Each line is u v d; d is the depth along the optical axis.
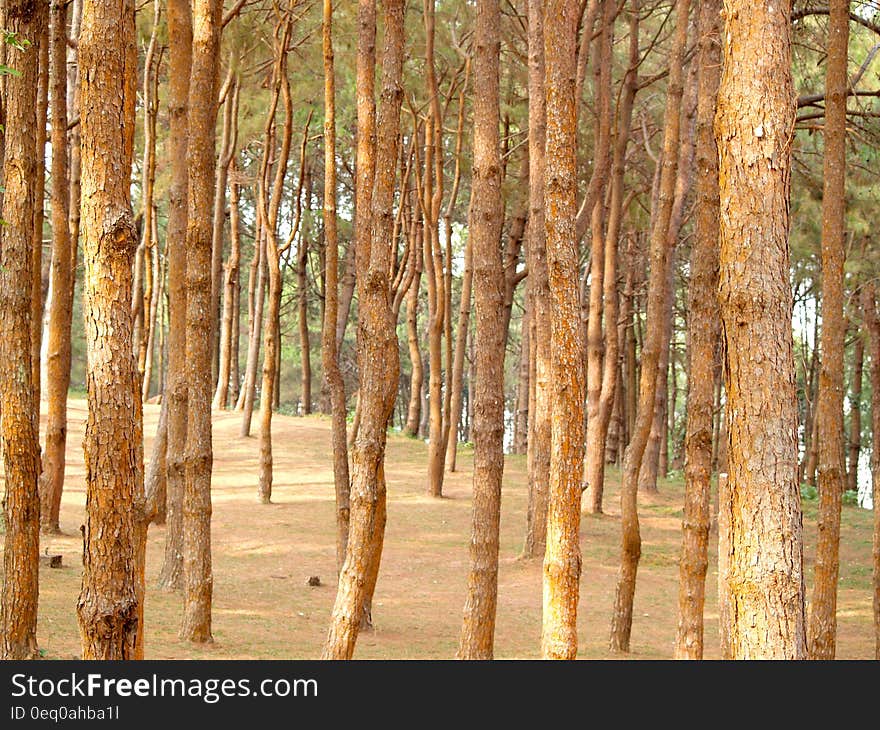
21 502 7.45
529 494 16.75
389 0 8.30
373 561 11.52
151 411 29.94
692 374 9.20
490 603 9.11
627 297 30.08
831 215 9.65
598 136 16.67
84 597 5.14
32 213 7.34
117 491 5.14
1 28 8.10
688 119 17.02
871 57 15.24
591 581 15.66
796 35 14.93
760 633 4.17
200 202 10.20
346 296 32.19
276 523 18.14
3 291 7.25
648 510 21.28
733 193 4.32
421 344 48.16
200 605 9.93
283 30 19.64
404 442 28.19
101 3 5.28
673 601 14.62
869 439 43.28
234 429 28.55
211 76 10.17
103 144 5.24
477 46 9.81
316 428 29.28
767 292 4.24
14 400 7.37
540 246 15.38
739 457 4.26
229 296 32.12
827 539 9.48
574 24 7.16
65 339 14.84
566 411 7.04
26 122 7.31
